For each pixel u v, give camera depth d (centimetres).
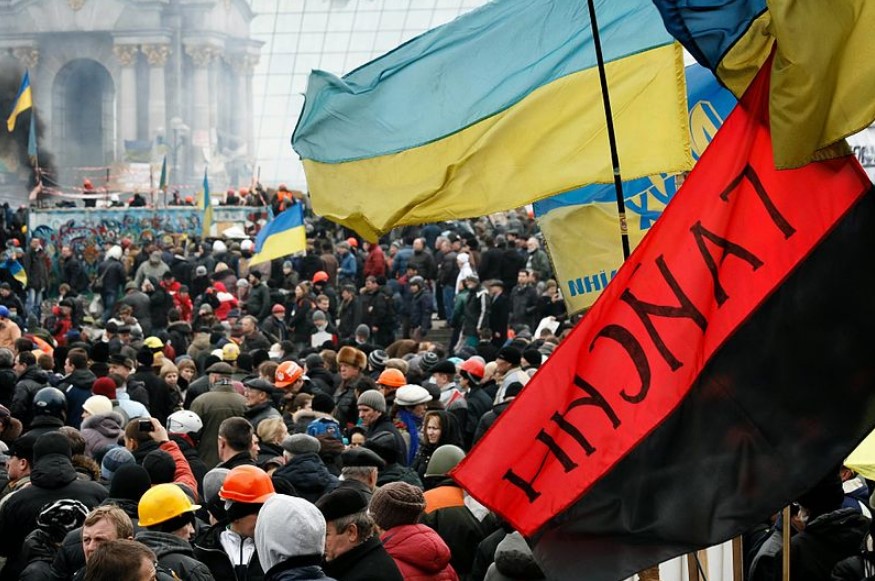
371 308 3291
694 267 763
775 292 755
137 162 9819
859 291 750
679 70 980
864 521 948
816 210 756
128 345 2606
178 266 4209
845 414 745
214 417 1593
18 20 10381
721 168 769
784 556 864
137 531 989
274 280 3978
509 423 757
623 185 1173
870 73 716
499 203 1005
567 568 748
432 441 1395
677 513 746
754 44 766
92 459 1291
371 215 1026
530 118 999
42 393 1374
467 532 1109
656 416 754
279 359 2425
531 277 3253
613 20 992
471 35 1023
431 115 1024
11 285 4156
